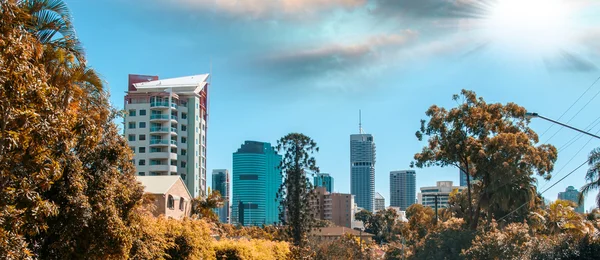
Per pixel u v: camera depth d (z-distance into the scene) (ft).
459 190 279.69
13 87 35.55
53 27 58.49
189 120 325.83
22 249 38.14
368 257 244.42
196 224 93.86
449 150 194.49
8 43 35.78
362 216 591.78
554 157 189.37
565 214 173.78
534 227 181.57
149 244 71.26
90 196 55.06
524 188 184.75
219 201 169.17
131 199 61.98
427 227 283.59
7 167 37.60
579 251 128.47
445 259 175.11
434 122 196.24
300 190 221.87
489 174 190.60
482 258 144.25
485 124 191.42
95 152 57.52
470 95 195.62
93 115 57.82
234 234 213.25
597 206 140.15
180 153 320.91
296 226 219.61
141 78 351.46
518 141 185.16
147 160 311.27
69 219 51.65
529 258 134.82
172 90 328.49
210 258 97.35
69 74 56.54
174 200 150.00
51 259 52.65
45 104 38.83
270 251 136.67
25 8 54.95
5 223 37.63
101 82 63.21
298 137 224.74
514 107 193.67
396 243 262.67
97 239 54.65
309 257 175.73
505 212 191.01
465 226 197.16
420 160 201.16
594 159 139.54
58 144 45.24
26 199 41.11
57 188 51.29
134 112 315.17
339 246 207.10
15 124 36.58
